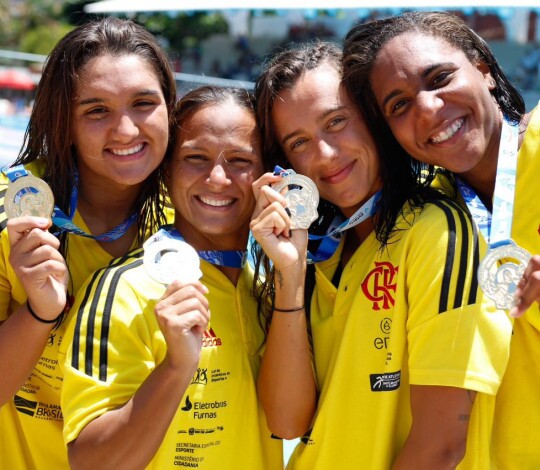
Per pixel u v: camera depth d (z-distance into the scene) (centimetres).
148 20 1750
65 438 220
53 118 260
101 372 221
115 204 278
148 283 238
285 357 240
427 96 244
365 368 237
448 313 221
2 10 2384
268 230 237
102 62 253
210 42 1827
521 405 245
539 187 245
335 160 253
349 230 271
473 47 262
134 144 256
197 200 259
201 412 239
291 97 255
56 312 228
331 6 734
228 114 257
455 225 229
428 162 256
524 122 260
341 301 249
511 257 217
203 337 243
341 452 238
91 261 268
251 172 260
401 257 236
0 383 233
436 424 219
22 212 234
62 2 2380
